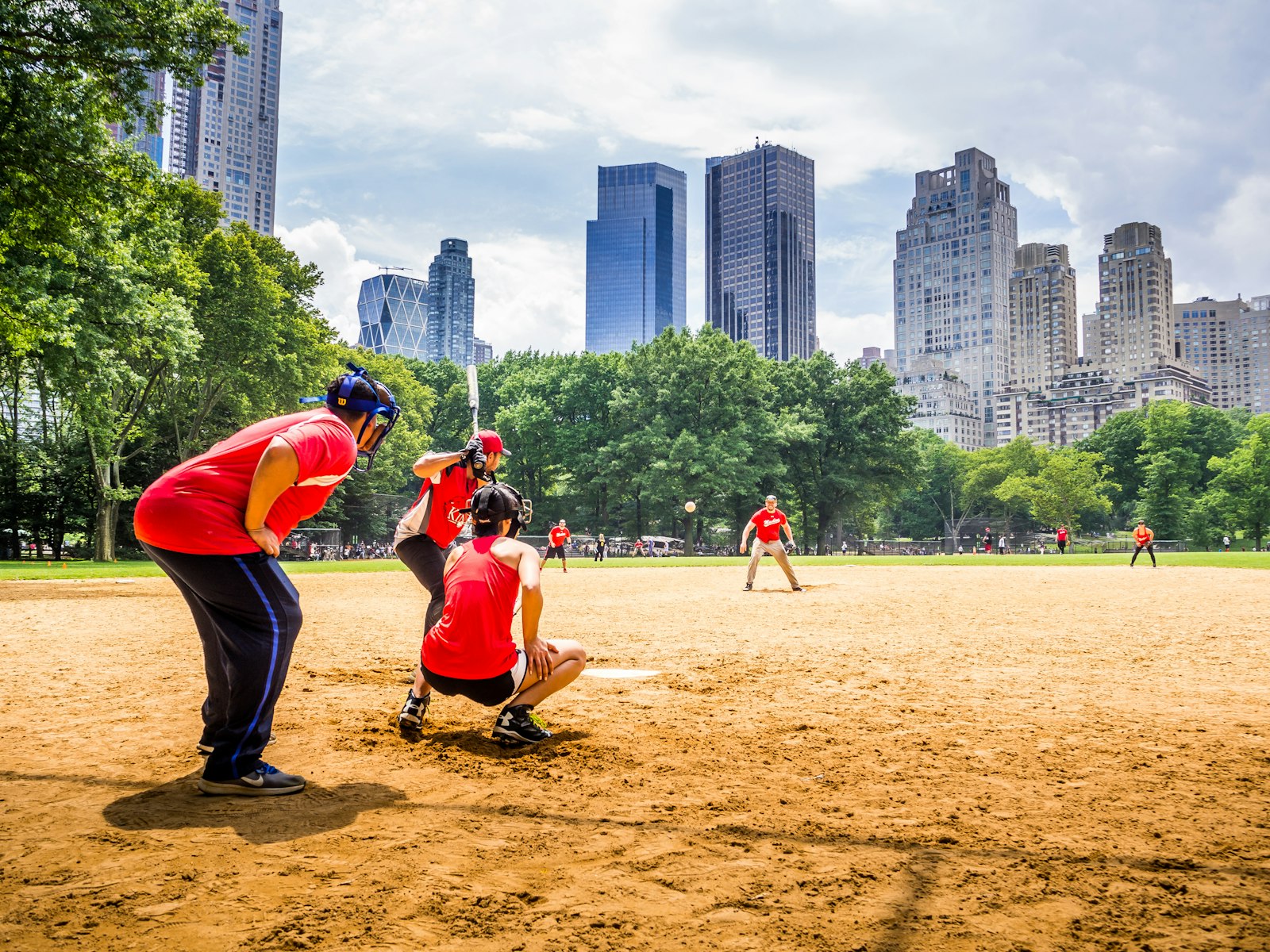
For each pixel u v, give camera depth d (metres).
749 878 2.70
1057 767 4.04
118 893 2.54
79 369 23.03
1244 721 5.04
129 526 51.50
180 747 4.45
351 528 70.50
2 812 3.35
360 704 5.64
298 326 43.59
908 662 7.59
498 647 4.41
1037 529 115.44
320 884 2.64
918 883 2.65
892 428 72.69
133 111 16.58
